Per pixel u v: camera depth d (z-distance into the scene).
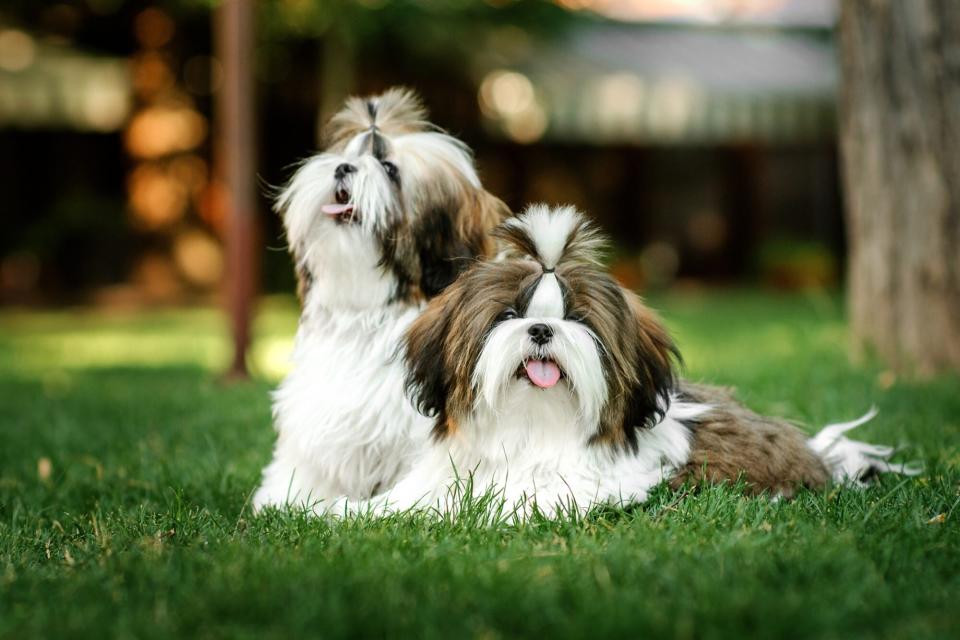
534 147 20.66
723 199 21.83
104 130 18.55
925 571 2.98
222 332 13.94
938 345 7.62
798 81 19.98
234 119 8.52
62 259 18.44
